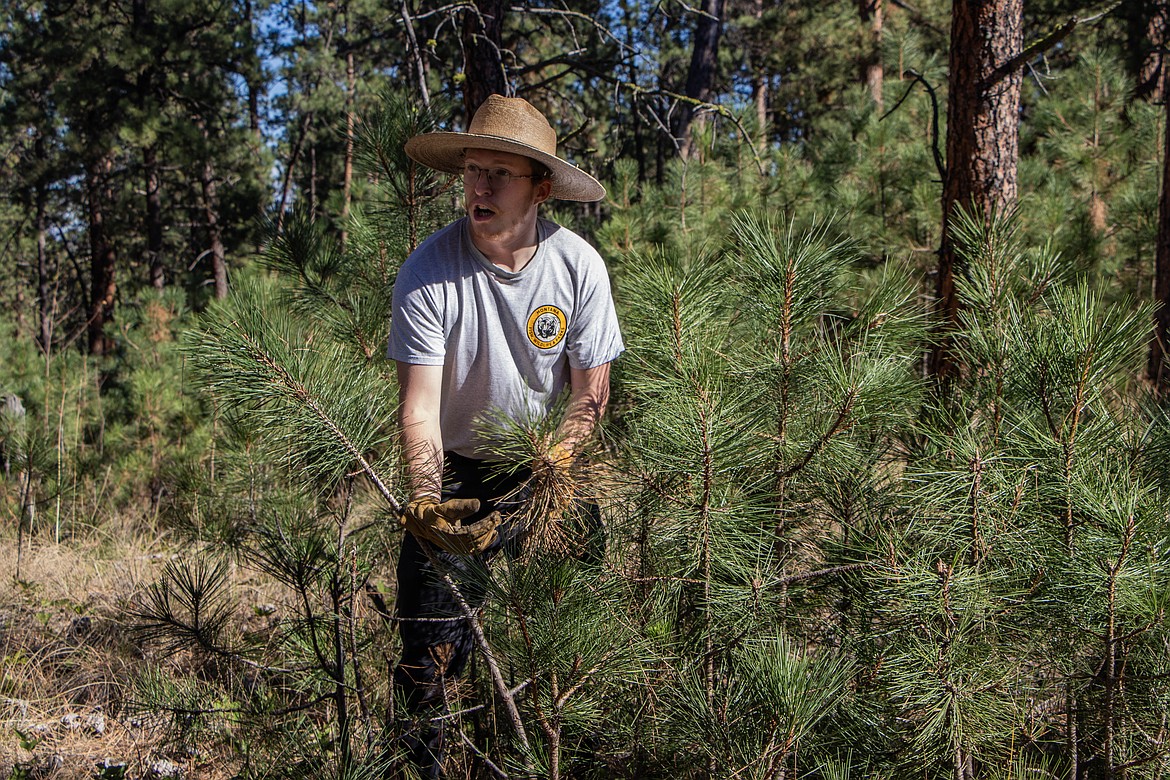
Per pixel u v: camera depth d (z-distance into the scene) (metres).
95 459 7.11
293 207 3.66
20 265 24.58
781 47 17.53
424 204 3.57
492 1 5.19
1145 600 2.00
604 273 2.56
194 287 14.38
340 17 22.39
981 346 2.48
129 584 4.59
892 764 2.23
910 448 2.68
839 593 2.48
